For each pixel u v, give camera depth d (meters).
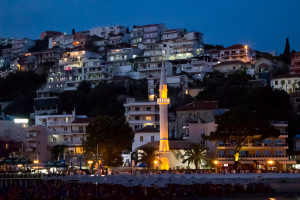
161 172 120.12
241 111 129.00
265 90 174.75
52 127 182.88
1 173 129.12
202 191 97.50
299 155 145.75
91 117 192.50
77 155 169.00
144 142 157.62
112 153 132.62
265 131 128.50
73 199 93.06
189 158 130.38
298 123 159.00
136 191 93.19
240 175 115.38
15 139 176.00
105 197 92.00
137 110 179.50
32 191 98.00
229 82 199.12
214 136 131.12
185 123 166.12
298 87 187.25
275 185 113.31
